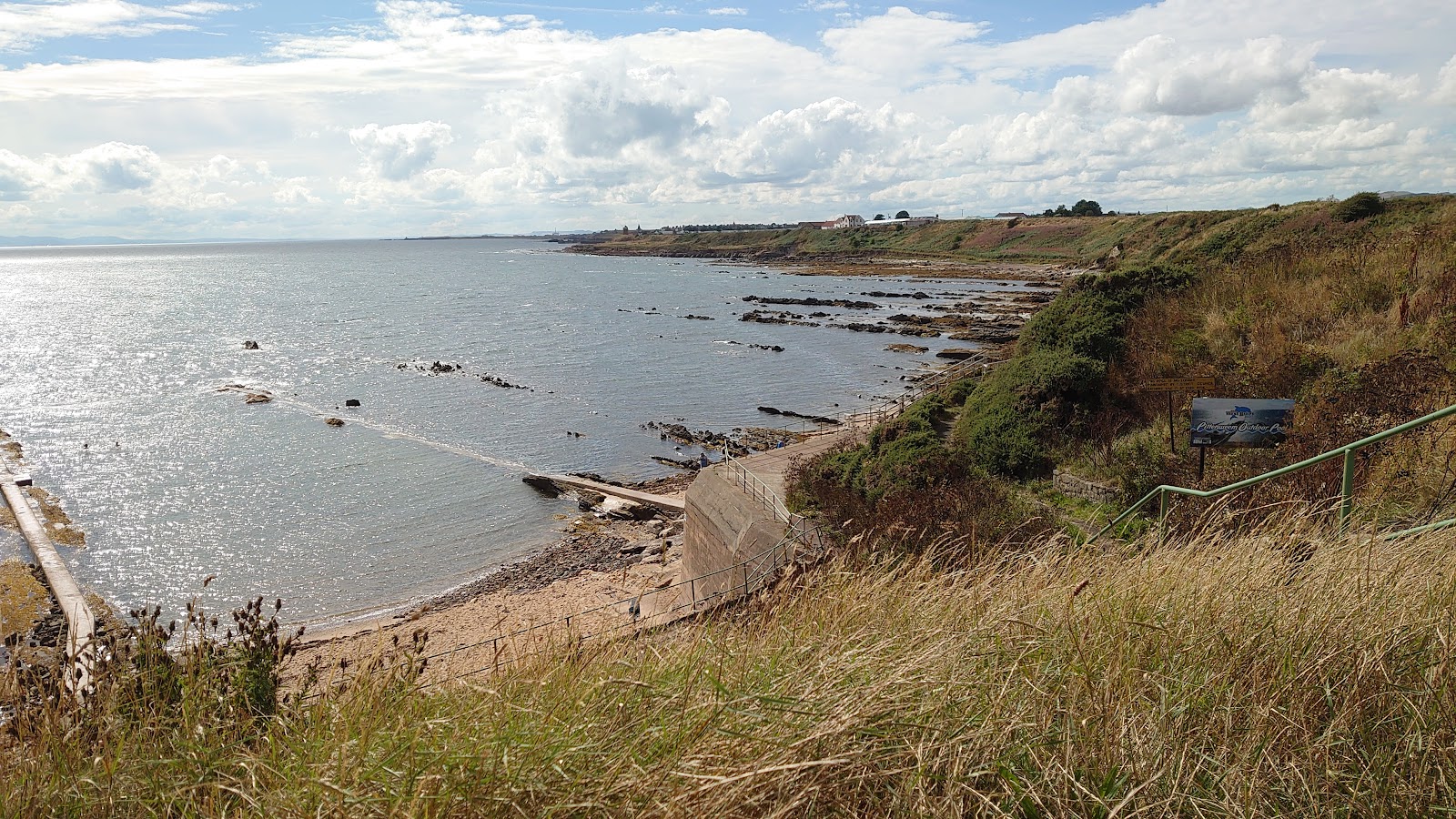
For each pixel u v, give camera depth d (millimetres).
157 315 90438
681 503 29016
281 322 81562
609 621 5520
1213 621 4074
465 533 28047
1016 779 2877
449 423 41344
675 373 52906
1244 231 44000
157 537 27438
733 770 2736
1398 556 4773
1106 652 3750
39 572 23844
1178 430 13820
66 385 50750
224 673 3885
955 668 3627
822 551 8805
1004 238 144375
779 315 78125
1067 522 11500
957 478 15242
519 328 74500
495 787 2682
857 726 3010
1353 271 18625
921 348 59125
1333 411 11008
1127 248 88812
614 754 2916
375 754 2965
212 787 2857
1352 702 3332
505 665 4184
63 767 3100
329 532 28062
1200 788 2945
